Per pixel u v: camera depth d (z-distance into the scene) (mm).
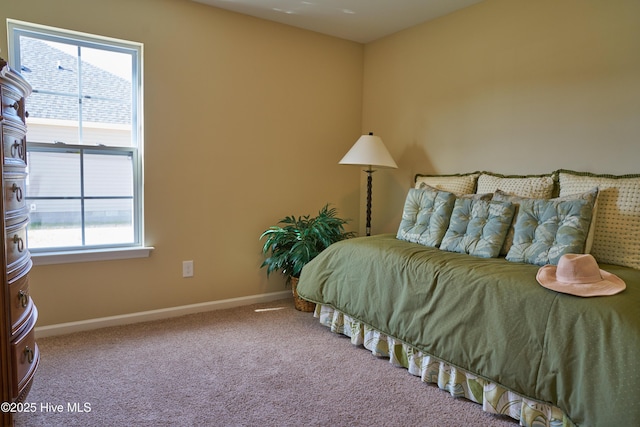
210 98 3021
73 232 2672
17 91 1571
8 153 1492
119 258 2764
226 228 3170
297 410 1822
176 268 2986
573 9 2373
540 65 2537
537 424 1637
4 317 1425
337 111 3672
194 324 2840
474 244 2273
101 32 2605
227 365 2234
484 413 1822
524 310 1681
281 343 2545
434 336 1972
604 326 1450
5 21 2348
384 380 2105
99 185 2738
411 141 3387
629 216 2012
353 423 1737
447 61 3082
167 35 2824
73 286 2639
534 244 2051
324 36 3535
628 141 2182
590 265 1675
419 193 2748
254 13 3098
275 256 3141
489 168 2836
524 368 1633
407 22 3244
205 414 1777
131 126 2822
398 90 3479
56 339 2527
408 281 2158
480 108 2875
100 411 1779
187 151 2961
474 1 2844
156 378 2076
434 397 1951
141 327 2762
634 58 2148
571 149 2410
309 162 3541
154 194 2861
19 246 1599
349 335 2592
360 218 3885
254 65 3191
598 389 1411
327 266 2678
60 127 2590
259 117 3250
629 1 2156
